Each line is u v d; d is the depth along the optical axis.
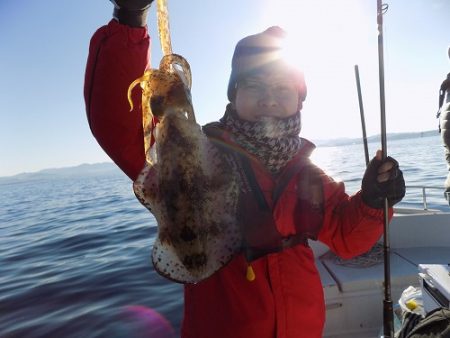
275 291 0.68
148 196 0.67
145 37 0.68
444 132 1.24
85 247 5.11
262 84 0.75
